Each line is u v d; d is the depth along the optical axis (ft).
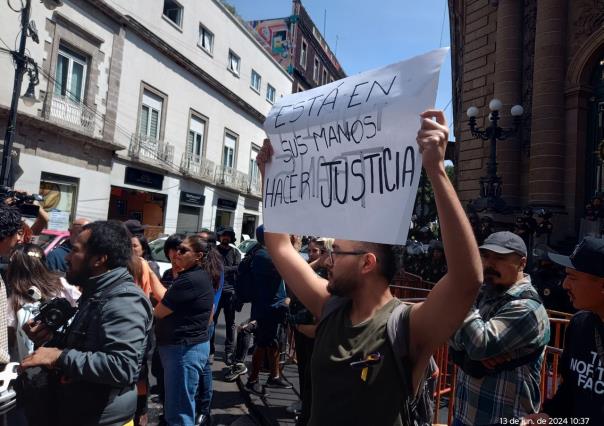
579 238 28.78
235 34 79.30
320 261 12.78
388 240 4.82
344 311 5.70
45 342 7.32
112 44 52.29
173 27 63.26
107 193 53.36
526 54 35.78
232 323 19.61
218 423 14.01
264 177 6.83
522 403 6.86
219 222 80.48
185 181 67.56
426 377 6.76
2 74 40.42
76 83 48.57
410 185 4.75
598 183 31.07
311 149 6.05
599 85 31.50
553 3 32.55
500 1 36.78
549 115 32.32
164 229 63.67
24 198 14.32
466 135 41.04
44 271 9.11
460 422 7.54
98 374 6.36
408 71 5.08
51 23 44.32
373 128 5.23
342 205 5.48
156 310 11.23
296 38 108.78
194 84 68.33
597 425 5.39
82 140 48.83
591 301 5.70
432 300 4.72
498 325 6.77
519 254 7.32
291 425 13.32
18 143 42.34
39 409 6.66
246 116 84.69
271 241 6.84
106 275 7.06
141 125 58.59
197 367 11.22
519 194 35.32
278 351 16.89
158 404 15.19
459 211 4.34
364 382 4.94
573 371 5.85
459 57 51.08
